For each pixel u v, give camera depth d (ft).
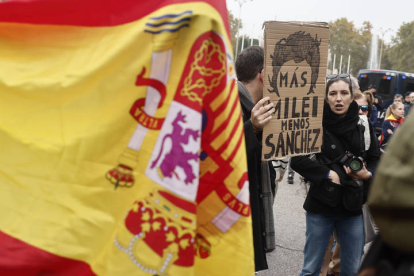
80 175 4.72
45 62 4.93
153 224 4.51
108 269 4.57
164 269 4.46
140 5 4.72
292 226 19.30
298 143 8.83
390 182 3.04
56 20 4.88
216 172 4.79
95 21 4.83
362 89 70.33
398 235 3.04
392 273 3.17
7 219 4.81
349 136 10.25
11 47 5.02
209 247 4.86
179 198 4.46
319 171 10.11
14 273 4.68
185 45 4.51
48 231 4.71
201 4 4.49
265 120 8.29
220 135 4.73
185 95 4.50
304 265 10.87
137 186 4.61
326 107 10.35
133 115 4.64
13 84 4.91
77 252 4.66
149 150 4.59
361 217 10.53
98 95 4.73
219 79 4.65
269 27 8.22
